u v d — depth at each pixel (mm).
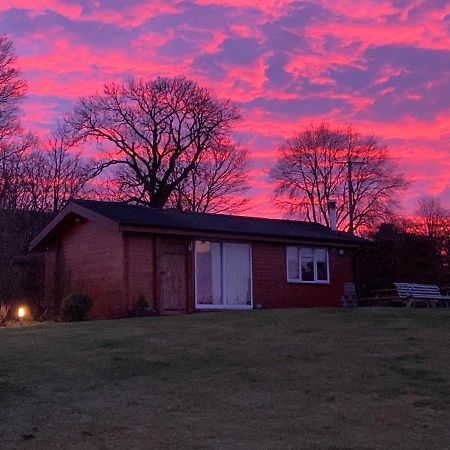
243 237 25953
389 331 14773
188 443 7852
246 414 9008
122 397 9961
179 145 51906
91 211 24031
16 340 14797
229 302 25781
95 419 8914
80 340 14492
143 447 7738
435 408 9086
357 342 13539
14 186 36219
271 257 27453
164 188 51125
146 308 22797
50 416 9086
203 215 28109
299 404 9414
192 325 16375
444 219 53281
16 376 11336
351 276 30422
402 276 33531
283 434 8141
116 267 23375
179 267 24531
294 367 11516
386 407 9180
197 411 9195
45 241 26781
